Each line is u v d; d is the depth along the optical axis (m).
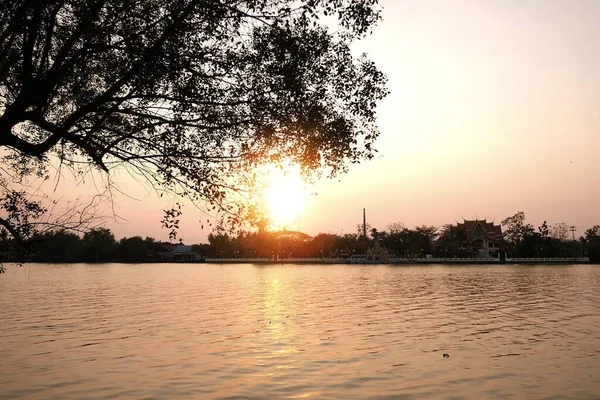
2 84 9.40
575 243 161.88
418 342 25.73
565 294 54.41
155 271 137.38
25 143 8.75
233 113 10.06
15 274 113.31
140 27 9.20
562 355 22.11
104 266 178.62
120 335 28.72
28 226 10.00
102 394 16.77
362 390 16.97
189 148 10.20
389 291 61.09
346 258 190.50
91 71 9.80
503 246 169.38
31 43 8.28
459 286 68.62
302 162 10.53
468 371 19.41
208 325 32.50
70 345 25.58
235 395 16.53
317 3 9.80
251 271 136.75
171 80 9.60
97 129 9.40
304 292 60.84
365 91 10.70
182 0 9.03
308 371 19.64
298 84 9.91
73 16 9.02
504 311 39.53
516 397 16.08
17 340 27.20
